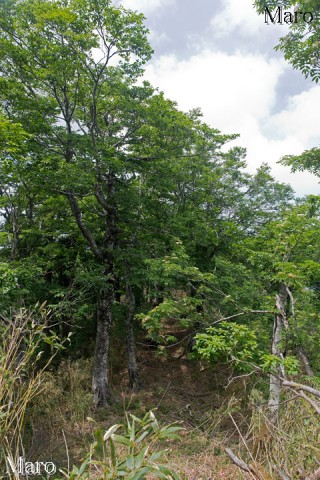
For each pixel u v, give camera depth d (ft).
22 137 27.53
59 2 35.14
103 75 41.91
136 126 42.60
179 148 45.65
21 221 47.75
